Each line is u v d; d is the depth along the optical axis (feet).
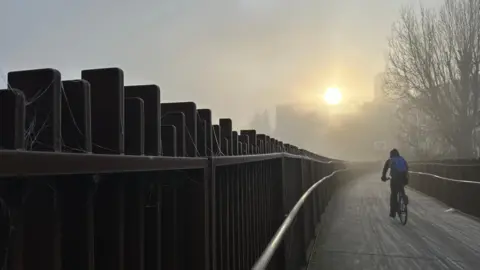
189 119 8.15
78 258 4.51
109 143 5.16
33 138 4.18
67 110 4.62
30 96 4.25
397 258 21.40
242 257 12.05
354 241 25.59
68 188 4.43
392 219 35.14
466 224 32.30
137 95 6.41
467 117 90.68
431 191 57.16
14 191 3.72
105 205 5.22
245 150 13.07
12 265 3.66
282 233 9.93
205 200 7.56
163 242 6.96
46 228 4.09
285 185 18.12
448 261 20.88
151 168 5.27
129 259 5.73
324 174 48.52
